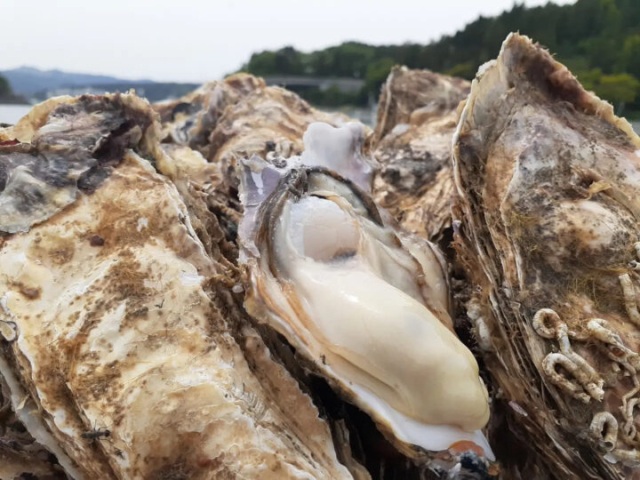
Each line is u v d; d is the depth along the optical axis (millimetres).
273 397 166
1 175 189
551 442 187
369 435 185
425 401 159
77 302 169
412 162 352
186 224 192
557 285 187
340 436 171
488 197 205
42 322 167
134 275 174
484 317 201
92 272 176
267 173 198
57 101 221
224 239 221
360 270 176
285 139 369
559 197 200
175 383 155
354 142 235
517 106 221
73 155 197
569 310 182
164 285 174
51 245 180
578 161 210
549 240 191
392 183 346
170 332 166
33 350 162
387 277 189
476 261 209
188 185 217
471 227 205
